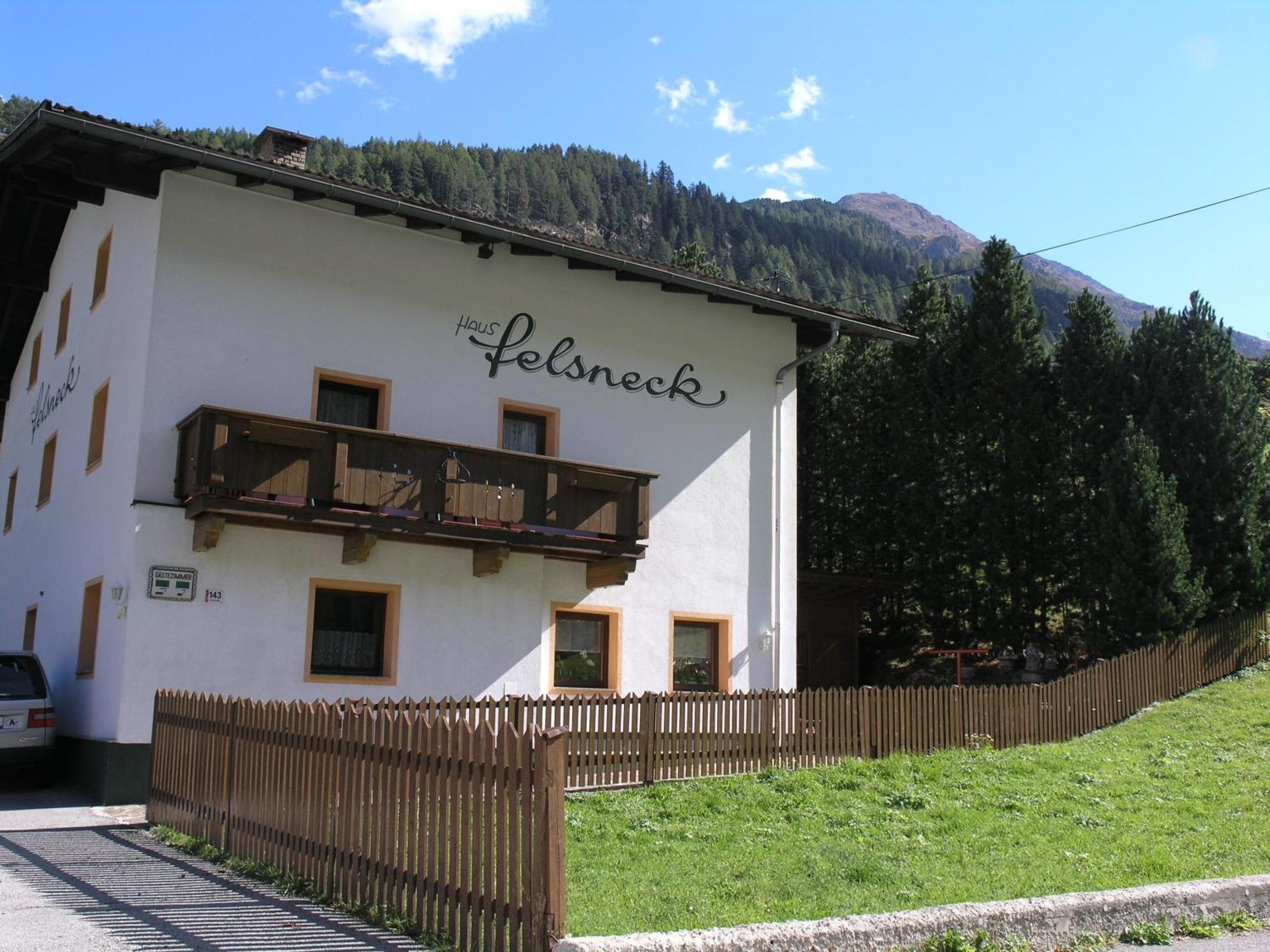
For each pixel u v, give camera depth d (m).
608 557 16.28
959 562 25.42
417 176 140.25
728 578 18.09
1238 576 22.05
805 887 7.95
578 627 16.78
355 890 7.38
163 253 14.01
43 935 6.45
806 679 23.67
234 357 14.31
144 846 10.03
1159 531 21.09
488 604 15.68
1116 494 21.88
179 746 10.74
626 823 10.62
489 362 16.33
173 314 13.97
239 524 13.80
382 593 15.11
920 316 27.72
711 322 18.66
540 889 5.75
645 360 17.84
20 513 19.81
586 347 17.28
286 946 6.30
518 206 165.75
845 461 28.44
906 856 9.10
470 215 14.98
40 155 14.68
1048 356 26.05
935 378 26.50
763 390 19.05
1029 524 24.64
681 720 13.75
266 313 14.62
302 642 14.21
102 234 16.62
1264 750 15.19
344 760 7.75
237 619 13.77
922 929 6.10
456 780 6.55
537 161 177.00
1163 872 8.48
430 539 14.76
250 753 9.17
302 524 13.71
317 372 14.91
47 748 13.57
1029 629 24.44
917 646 26.98
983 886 7.97
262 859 8.73
